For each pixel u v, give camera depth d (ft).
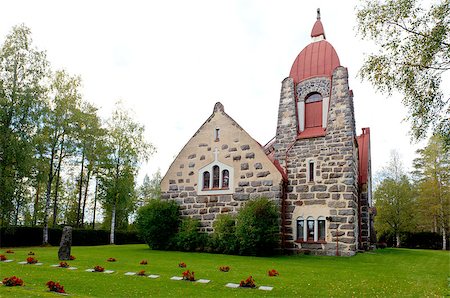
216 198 87.45
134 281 42.70
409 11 41.32
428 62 41.09
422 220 157.58
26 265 53.57
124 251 83.82
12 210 99.09
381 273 54.08
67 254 62.03
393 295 38.55
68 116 117.80
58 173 127.54
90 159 137.59
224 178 88.28
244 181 85.35
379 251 100.32
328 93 87.92
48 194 111.75
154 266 55.72
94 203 164.76
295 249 80.74
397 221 158.61
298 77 93.15
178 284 41.73
